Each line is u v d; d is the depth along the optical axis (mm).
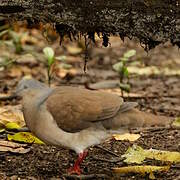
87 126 9711
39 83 10109
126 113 9820
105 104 9711
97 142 9867
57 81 20281
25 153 11477
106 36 10789
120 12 10250
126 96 17375
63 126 9656
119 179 10062
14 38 21594
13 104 16172
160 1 10219
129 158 10492
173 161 10523
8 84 19422
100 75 21516
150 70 21828
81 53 25781
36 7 10289
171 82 20469
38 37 26469
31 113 9805
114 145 12289
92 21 10352
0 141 11883
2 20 14094
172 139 12711
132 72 20984
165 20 10281
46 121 9641
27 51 21531
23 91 9984
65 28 10820
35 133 9875
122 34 10547
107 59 24859
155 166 10227
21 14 10414
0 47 23375
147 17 10273
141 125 9766
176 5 10219
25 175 10250
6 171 10461
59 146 9883
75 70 22344
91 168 10711
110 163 11047
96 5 10227
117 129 9828
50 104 9680
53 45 26188
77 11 10281
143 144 12344
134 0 10211
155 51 26500
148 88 19375
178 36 10414
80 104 9688
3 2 10250
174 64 23750
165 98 17766
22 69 21641
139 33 10453
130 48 27203
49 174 10336
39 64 22438
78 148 9820
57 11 10297
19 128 12688
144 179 10055
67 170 10539
